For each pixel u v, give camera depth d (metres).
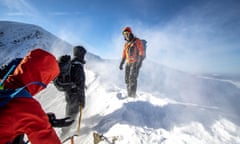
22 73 1.24
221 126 3.84
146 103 4.73
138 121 3.70
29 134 1.22
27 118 1.17
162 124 3.77
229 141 3.29
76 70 3.55
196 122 3.87
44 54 1.27
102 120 3.89
